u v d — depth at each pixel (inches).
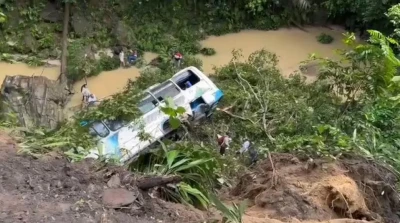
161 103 458.3
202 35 728.3
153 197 167.9
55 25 686.5
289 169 204.8
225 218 156.4
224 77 577.0
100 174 174.6
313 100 477.1
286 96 522.6
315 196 185.0
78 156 198.5
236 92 535.2
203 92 494.9
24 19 677.3
